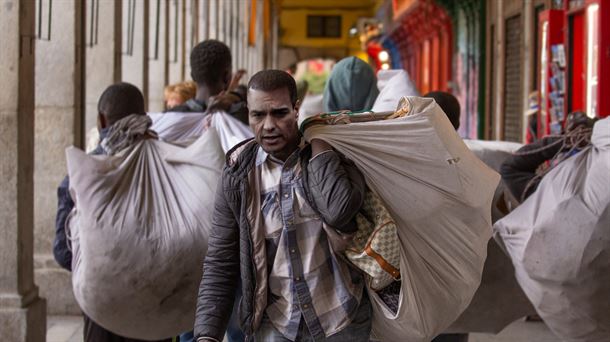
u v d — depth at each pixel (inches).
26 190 268.1
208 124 227.5
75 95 341.7
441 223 146.2
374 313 145.1
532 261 201.8
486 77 678.5
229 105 231.0
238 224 144.6
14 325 261.3
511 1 580.1
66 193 194.9
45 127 342.0
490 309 217.2
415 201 144.0
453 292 149.9
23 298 262.7
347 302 139.8
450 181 144.7
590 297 200.2
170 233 185.5
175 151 195.5
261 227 141.1
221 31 892.6
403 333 146.9
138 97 210.7
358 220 141.0
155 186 191.6
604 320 201.8
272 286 141.7
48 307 345.7
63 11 339.6
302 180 140.2
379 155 142.5
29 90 269.0
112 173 190.1
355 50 2181.3
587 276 198.4
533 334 305.3
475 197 148.0
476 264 151.3
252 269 141.4
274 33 1749.5
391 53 1582.2
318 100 299.3
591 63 363.3
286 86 138.2
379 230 138.9
